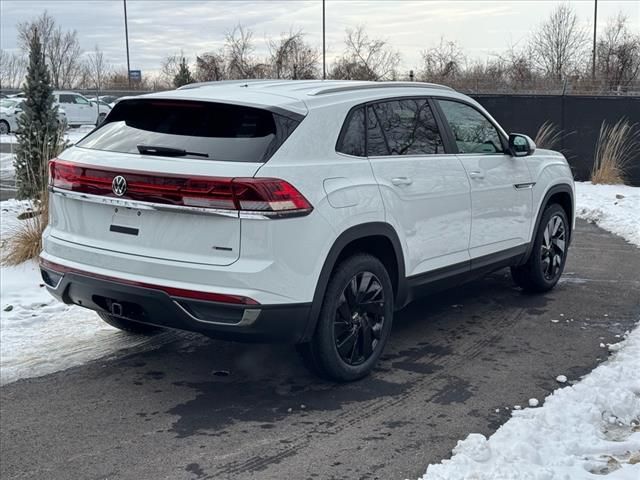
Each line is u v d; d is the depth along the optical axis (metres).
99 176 4.62
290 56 26.94
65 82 45.03
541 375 5.20
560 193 7.41
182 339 5.96
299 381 5.10
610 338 5.98
